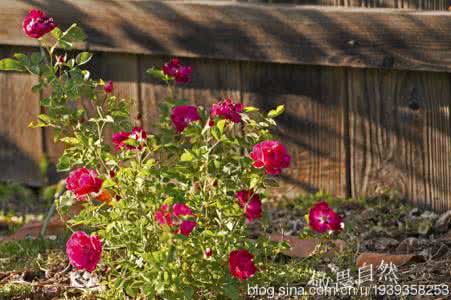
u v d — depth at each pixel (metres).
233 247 4.12
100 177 4.27
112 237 4.20
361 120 5.73
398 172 5.71
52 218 5.84
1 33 6.32
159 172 4.20
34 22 4.48
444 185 5.60
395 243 5.19
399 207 5.66
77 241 3.95
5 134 6.60
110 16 6.06
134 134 4.20
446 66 5.38
